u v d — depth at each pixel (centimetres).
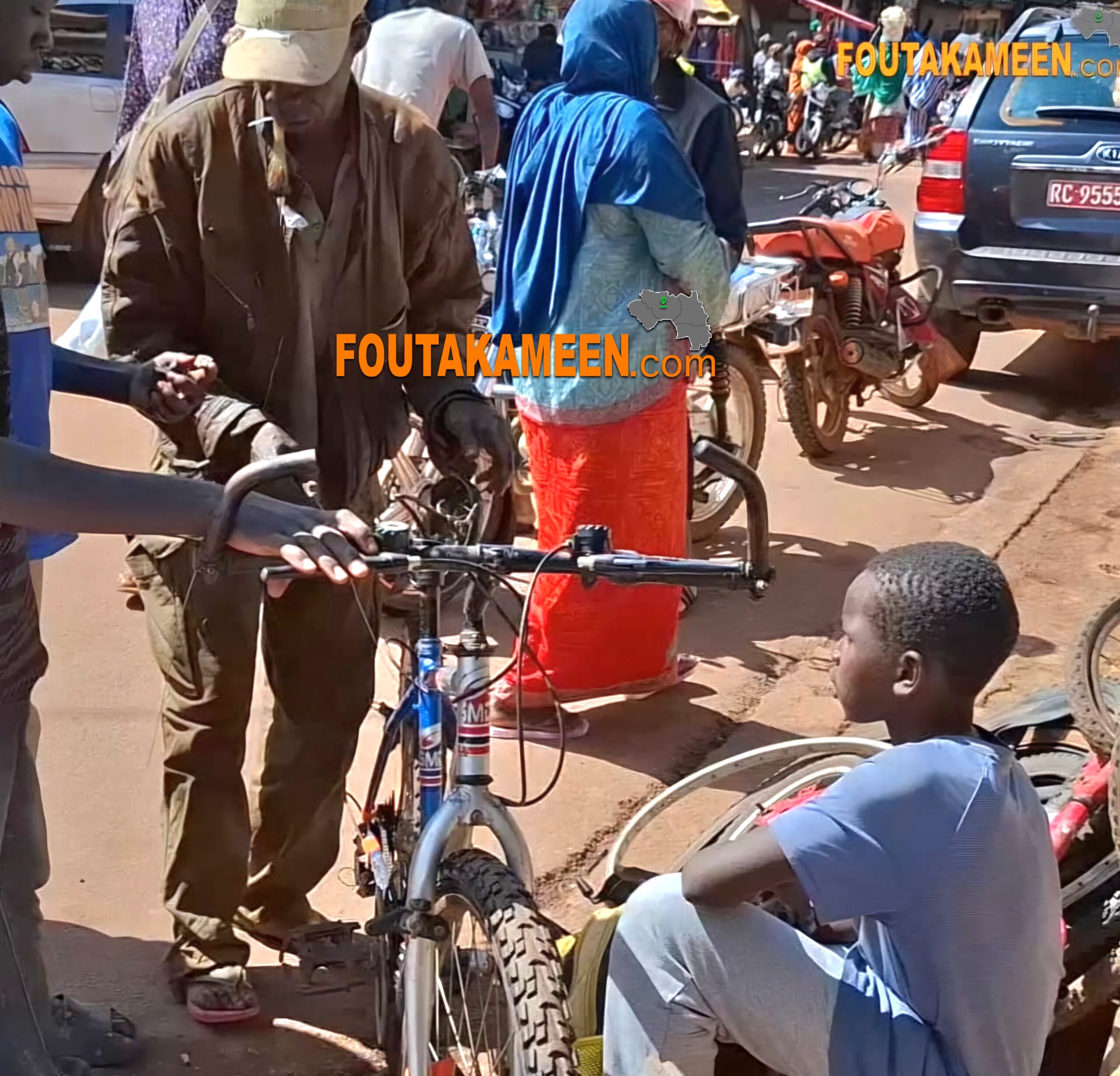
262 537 207
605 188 381
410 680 272
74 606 502
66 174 909
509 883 221
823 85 2064
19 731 238
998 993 210
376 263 288
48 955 325
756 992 218
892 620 212
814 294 634
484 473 294
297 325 284
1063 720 336
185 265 278
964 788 207
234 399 277
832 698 463
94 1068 289
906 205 1388
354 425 299
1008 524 609
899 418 754
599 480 404
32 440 246
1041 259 735
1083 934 282
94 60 911
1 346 221
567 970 258
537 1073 197
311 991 319
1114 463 696
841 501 631
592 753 426
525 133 403
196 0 458
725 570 227
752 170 1927
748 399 577
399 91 710
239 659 292
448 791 253
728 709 454
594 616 416
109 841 370
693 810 398
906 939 211
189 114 269
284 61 254
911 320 706
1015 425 753
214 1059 296
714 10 823
